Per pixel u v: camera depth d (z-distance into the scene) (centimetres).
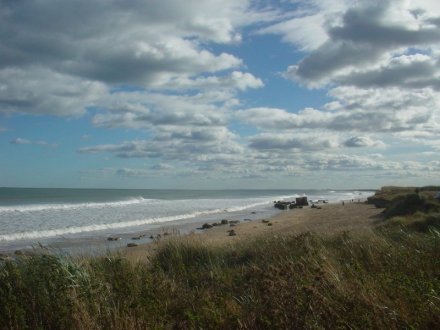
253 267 674
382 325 448
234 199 8581
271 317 476
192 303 570
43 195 8600
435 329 442
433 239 880
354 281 562
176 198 9012
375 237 995
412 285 529
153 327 482
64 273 595
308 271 600
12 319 493
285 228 2542
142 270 734
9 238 2375
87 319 489
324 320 466
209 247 1141
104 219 3584
